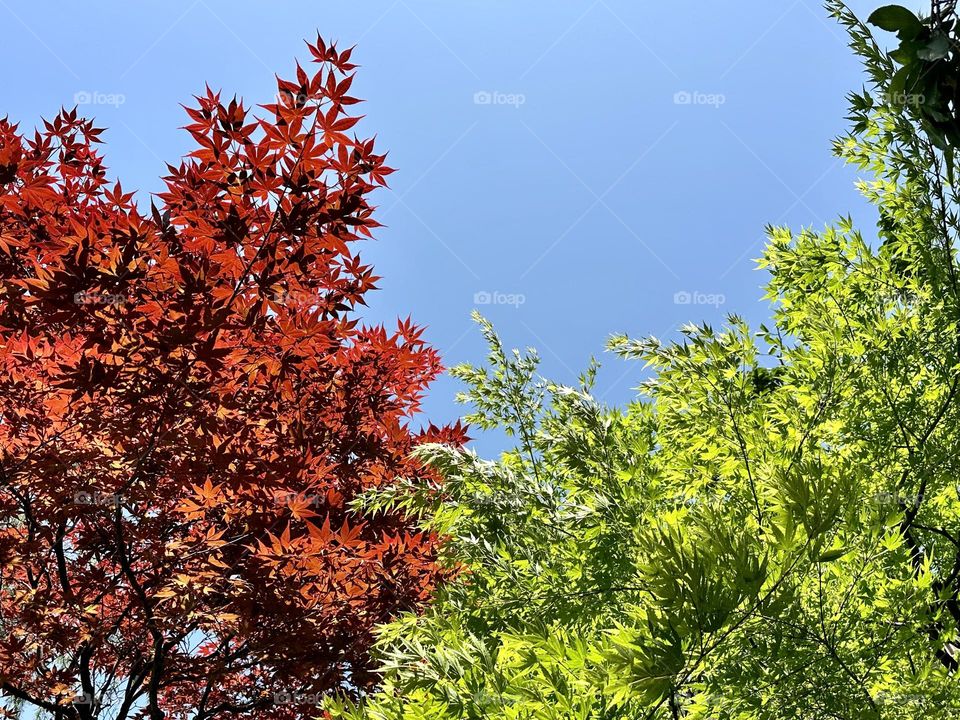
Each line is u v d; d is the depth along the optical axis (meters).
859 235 4.91
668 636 1.97
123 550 5.83
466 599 3.48
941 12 2.44
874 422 4.26
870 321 4.43
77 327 5.65
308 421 7.01
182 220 6.69
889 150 4.33
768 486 3.04
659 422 4.49
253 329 6.00
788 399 4.31
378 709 2.80
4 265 6.26
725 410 3.73
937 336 4.29
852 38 3.06
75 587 6.33
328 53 6.46
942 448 4.09
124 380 5.40
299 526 6.62
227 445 6.08
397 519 6.80
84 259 5.41
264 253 6.44
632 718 2.31
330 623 6.17
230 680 7.25
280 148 6.51
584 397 3.55
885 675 2.74
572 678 2.33
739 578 1.99
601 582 3.03
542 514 3.45
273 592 5.90
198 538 6.14
